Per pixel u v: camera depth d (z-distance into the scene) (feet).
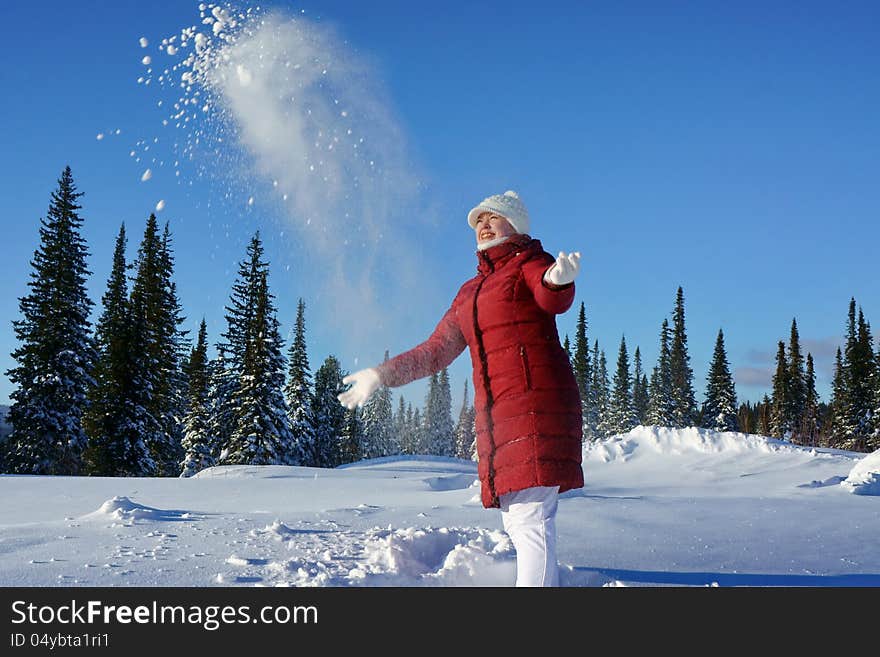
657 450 47.91
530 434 8.63
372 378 9.64
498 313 9.02
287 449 101.60
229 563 10.06
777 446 45.24
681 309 159.33
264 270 100.94
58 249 90.43
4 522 20.66
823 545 13.62
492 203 9.68
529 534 8.73
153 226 101.35
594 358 176.65
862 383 142.31
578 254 8.20
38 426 85.05
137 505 16.75
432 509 18.10
